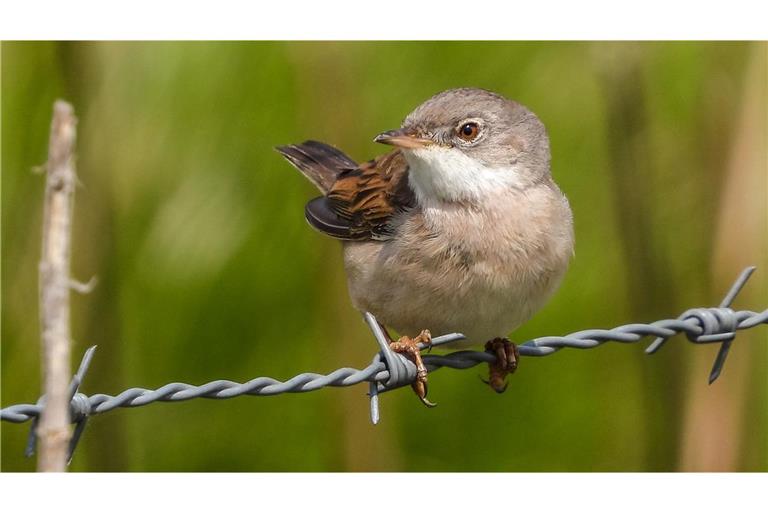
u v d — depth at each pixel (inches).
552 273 351.6
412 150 349.7
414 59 462.3
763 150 448.5
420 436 476.7
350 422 452.1
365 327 451.8
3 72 434.6
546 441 480.7
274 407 464.1
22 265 434.9
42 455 206.2
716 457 454.9
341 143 453.4
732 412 456.4
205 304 448.8
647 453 473.4
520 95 471.8
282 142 451.8
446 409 479.2
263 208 450.0
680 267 477.4
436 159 349.4
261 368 454.3
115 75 439.8
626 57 461.4
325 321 452.1
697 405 459.5
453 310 347.9
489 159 352.2
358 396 451.8
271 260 451.8
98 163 436.1
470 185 347.9
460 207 347.3
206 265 447.2
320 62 450.9
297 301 454.6
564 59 469.7
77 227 433.4
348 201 374.9
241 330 452.8
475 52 465.7
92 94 438.0
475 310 347.3
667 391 472.7
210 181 446.3
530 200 352.5
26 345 435.8
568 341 318.3
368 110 458.9
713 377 339.0
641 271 465.1
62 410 207.0
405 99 461.4
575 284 482.0
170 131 443.5
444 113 354.6
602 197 481.4
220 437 462.3
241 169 447.8
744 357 456.4
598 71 463.5
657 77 475.8
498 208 347.6
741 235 448.1
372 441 453.4
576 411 483.5
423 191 354.3
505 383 361.1
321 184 418.3
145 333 448.1
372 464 453.7
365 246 369.4
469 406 480.1
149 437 458.3
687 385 471.8
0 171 434.6
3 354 435.2
